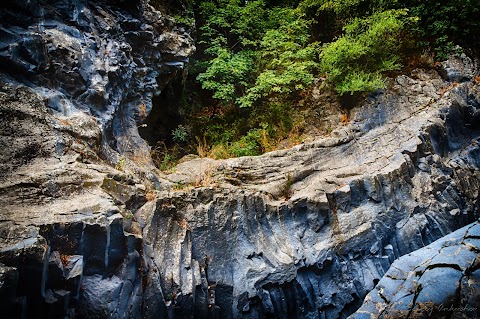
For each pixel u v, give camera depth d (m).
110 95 5.76
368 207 6.00
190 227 4.85
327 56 7.89
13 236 2.96
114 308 3.55
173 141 8.22
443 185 6.64
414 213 6.23
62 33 5.07
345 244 5.64
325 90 8.37
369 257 5.73
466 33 8.29
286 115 8.27
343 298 5.43
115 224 3.67
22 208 3.34
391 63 7.88
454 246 4.16
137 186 4.68
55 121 4.34
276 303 5.12
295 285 5.23
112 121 5.80
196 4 9.35
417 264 4.27
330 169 6.46
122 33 6.40
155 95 7.46
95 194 3.88
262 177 6.17
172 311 4.14
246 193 5.48
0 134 3.82
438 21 8.38
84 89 5.13
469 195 6.91
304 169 6.29
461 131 7.57
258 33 9.18
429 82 7.86
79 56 5.12
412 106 7.45
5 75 4.27
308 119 8.16
